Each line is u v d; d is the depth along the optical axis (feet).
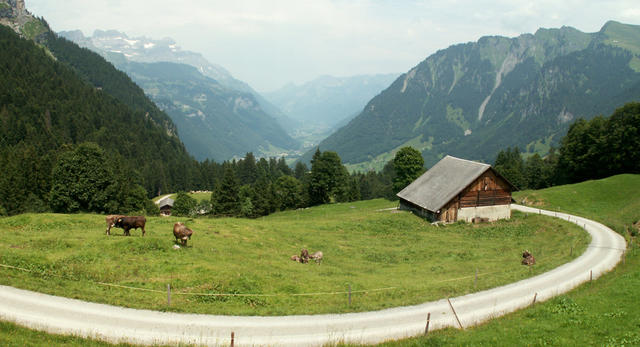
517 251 155.33
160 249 99.71
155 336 61.77
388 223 205.98
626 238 156.35
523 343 60.80
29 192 281.33
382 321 74.02
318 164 385.91
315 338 65.46
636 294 78.69
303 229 182.70
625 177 254.47
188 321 67.77
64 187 244.01
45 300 69.26
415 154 334.65
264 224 176.45
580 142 310.24
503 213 219.00
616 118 289.74
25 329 58.44
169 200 442.50
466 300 87.66
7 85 632.38
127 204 306.35
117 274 82.69
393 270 123.65
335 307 78.74
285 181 417.28
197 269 88.84
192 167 651.25
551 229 186.09
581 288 96.78
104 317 65.92
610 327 64.49
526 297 90.22
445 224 207.31
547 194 258.57
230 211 328.08
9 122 542.98
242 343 62.08
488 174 214.69
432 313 79.15
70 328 61.31
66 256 86.94
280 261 114.32
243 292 81.66
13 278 74.79
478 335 65.36
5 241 93.91
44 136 549.13
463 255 149.07
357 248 156.46
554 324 68.74
